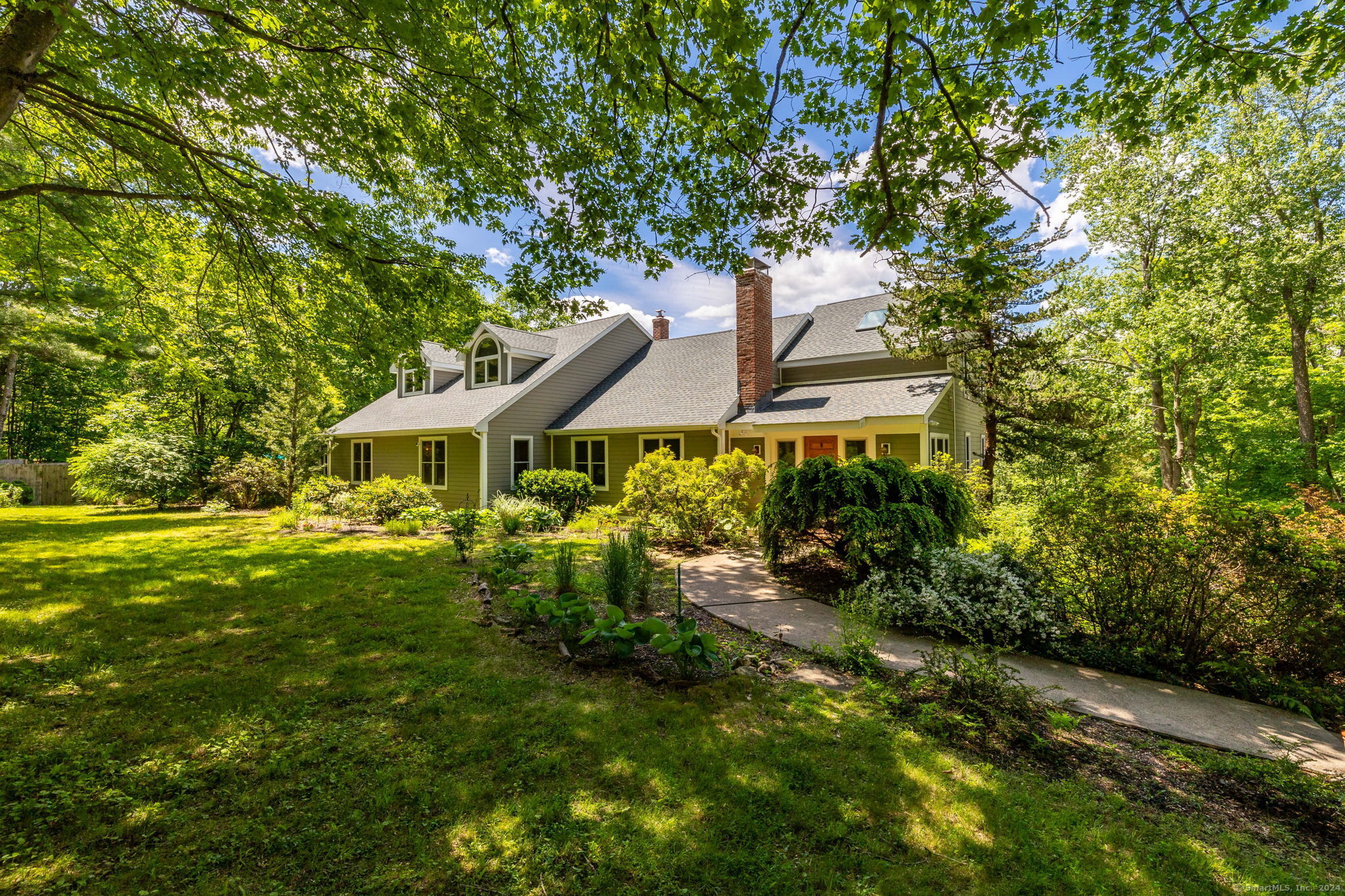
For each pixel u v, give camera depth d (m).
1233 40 4.11
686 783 2.85
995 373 11.63
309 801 2.68
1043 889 2.20
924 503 6.34
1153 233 16.34
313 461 15.70
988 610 4.84
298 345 8.67
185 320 9.45
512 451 15.38
